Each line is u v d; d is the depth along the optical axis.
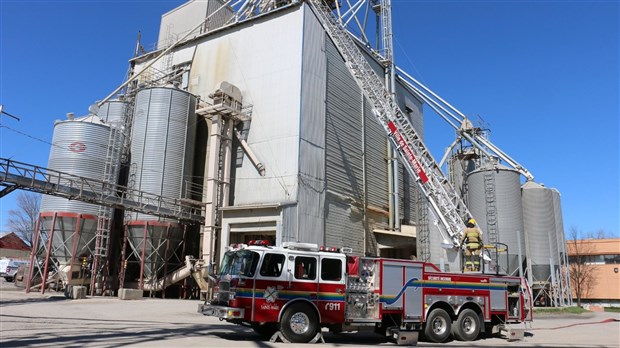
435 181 27.52
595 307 40.41
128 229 32.97
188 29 43.53
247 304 12.96
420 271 15.36
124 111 37.72
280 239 30.05
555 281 37.34
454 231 25.69
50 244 29.78
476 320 15.87
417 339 14.37
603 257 61.59
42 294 29.22
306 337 13.36
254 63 36.47
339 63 38.94
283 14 36.06
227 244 32.62
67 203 30.86
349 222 36.78
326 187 34.62
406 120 30.95
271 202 32.47
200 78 39.34
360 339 15.34
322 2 39.41
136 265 34.78
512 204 36.44
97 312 20.53
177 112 35.59
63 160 31.70
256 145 34.41
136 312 21.25
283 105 33.88
